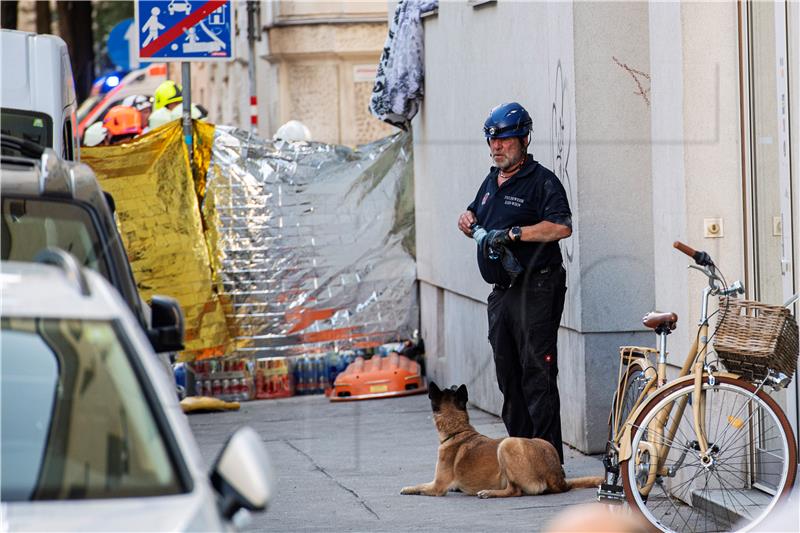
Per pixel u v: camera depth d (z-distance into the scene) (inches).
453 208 742.5
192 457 244.5
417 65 810.2
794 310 446.3
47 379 255.4
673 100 481.1
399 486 529.7
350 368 787.4
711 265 414.9
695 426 413.4
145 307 403.5
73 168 368.5
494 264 510.0
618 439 433.4
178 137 783.1
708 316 417.7
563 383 601.0
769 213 461.1
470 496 504.1
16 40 518.3
